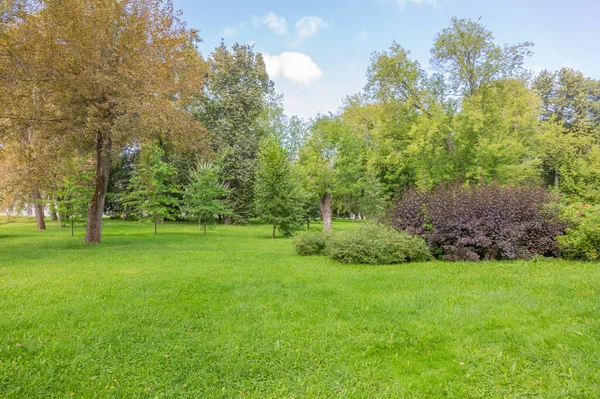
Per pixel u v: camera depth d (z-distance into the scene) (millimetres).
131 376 3387
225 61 32562
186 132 15484
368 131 27984
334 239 11188
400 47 23000
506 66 19953
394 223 11703
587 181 24922
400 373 3461
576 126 32688
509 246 9641
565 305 5270
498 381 3279
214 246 14484
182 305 5480
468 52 20797
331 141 27344
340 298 5855
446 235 10281
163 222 32938
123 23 13570
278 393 3121
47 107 13516
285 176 20156
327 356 3777
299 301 5707
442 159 20828
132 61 13523
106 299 5797
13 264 9430
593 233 9203
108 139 14344
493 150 17906
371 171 25938
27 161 14734
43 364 3564
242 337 4238
